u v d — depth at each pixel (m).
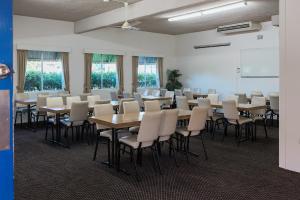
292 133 4.18
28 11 7.63
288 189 3.49
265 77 9.22
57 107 5.95
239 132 6.24
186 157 4.80
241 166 4.39
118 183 3.70
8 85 1.54
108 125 4.03
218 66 10.52
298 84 4.09
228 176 3.95
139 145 3.94
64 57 9.08
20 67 8.26
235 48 9.95
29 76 8.60
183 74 11.81
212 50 10.69
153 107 5.70
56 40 8.88
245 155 5.00
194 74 11.38
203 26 9.86
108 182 3.73
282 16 4.25
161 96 9.03
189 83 11.59
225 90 10.36
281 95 4.30
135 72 10.80
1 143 1.54
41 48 8.58
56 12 7.73
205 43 10.87
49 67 8.99
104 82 10.17
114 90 10.34
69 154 5.05
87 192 3.41
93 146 5.63
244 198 3.23
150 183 3.70
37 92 8.72
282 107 4.29
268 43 9.07
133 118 4.39
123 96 9.19
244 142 5.98
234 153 5.14
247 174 4.03
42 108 5.92
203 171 4.16
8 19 1.54
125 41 10.50
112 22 7.44
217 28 9.96
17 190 3.46
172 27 10.06
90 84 9.70
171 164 4.50
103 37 9.92
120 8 7.11
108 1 6.48
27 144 5.76
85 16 8.27
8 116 1.55
